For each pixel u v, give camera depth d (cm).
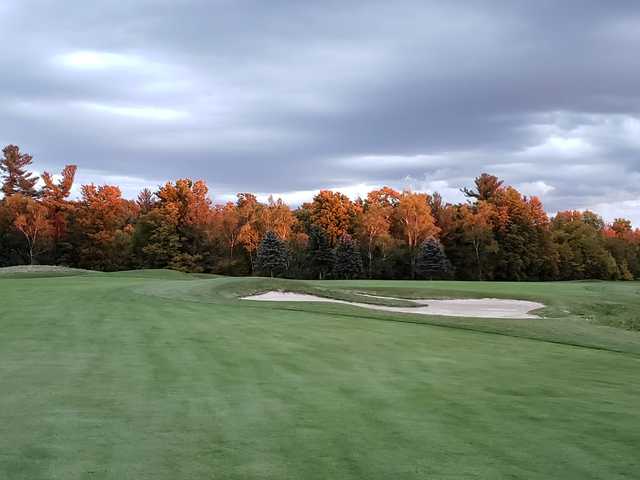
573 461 493
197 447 500
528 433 575
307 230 8306
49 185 7481
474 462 484
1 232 7150
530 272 8125
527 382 859
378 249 7694
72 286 2378
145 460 463
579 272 8431
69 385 718
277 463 466
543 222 8131
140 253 7519
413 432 566
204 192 7519
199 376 802
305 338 1224
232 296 2411
